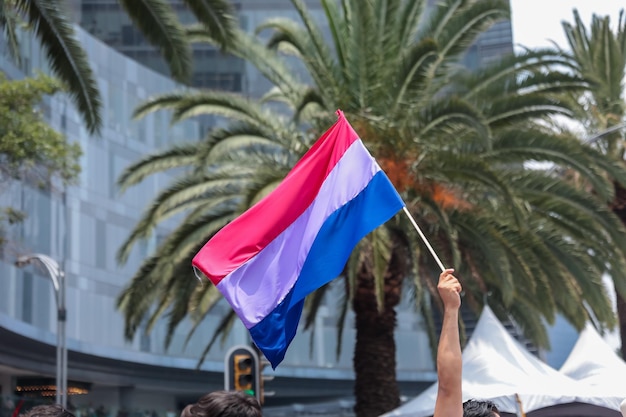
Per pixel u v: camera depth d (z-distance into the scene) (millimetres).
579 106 25422
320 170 6684
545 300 20328
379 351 21297
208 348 24688
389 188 6586
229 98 19938
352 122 19000
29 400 34750
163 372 58250
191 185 20219
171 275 20297
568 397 17922
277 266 6453
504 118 19016
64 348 30281
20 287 42781
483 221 18984
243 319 6328
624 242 19328
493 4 19297
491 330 18156
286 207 6594
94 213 52281
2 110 25172
